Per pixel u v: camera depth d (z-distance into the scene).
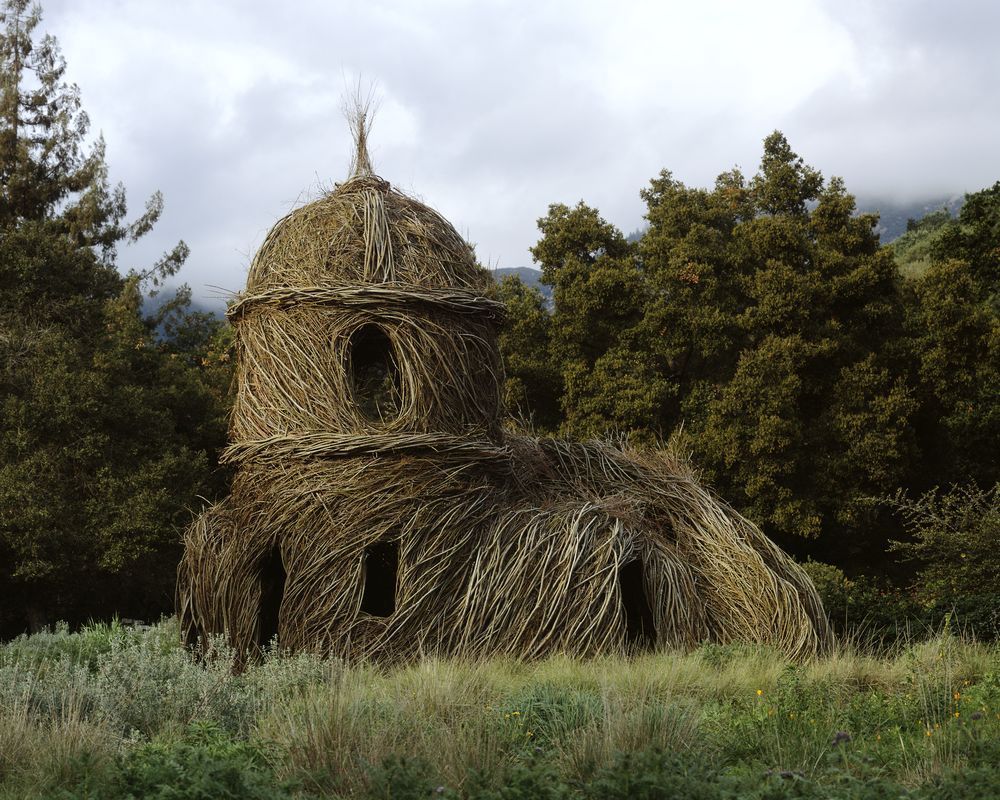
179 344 34.47
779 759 6.74
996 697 8.18
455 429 11.70
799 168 28.98
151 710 8.09
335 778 6.02
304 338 11.65
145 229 34.47
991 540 13.59
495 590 11.20
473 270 12.46
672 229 26.62
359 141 12.91
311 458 11.39
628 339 25.05
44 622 22.05
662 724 6.77
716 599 12.23
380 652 10.95
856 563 25.03
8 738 6.71
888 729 7.50
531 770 5.75
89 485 21.03
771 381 23.22
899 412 23.20
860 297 24.47
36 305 23.52
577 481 13.47
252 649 11.45
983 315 24.44
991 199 28.77
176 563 21.94
